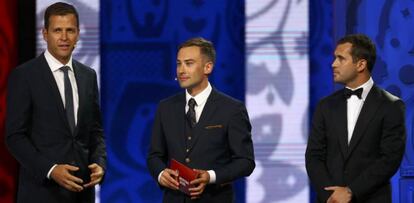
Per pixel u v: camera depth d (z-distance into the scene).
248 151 11.34
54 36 10.92
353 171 11.21
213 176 10.91
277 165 15.39
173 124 11.48
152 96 15.66
